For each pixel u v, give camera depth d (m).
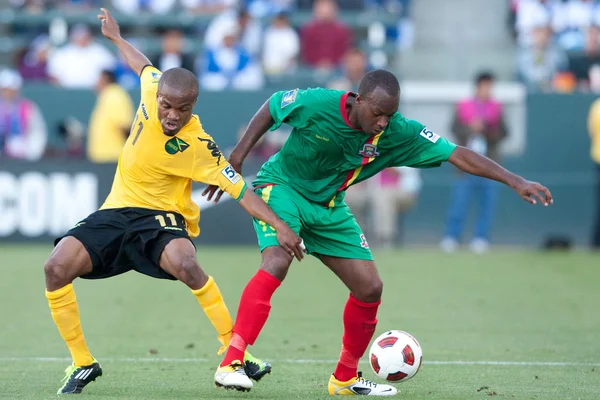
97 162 52.06
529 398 19.48
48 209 52.09
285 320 31.41
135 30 68.62
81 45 61.56
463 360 24.50
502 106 55.44
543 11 68.38
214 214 53.56
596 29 65.38
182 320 31.36
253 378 20.09
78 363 19.80
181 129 19.34
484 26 71.88
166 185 19.83
